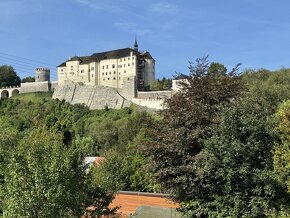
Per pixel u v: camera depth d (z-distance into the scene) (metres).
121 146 72.44
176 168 22.58
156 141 23.62
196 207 23.23
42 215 17.88
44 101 144.50
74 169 21.14
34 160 18.66
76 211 19.62
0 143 29.78
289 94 48.88
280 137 22.09
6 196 18.81
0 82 180.88
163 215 27.88
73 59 167.38
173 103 24.30
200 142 22.69
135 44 174.75
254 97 24.64
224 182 21.77
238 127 21.38
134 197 33.44
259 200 20.83
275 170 21.33
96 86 145.88
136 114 103.75
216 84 24.27
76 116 124.31
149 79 165.12
